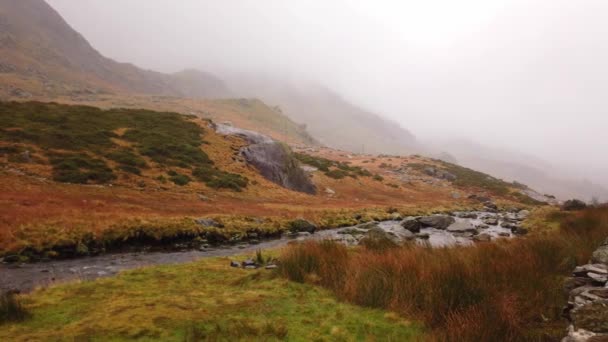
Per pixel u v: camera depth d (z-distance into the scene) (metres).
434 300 8.56
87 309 9.00
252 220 28.91
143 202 28.55
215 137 56.09
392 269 10.53
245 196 39.59
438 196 72.56
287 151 59.06
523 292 8.98
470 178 97.19
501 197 82.06
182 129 54.94
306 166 72.00
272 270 12.73
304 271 11.90
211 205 31.86
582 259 11.75
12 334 7.35
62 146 37.47
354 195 60.84
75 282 12.11
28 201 22.45
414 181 84.81
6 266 15.55
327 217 36.34
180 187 36.16
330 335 7.47
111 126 48.34
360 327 7.88
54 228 19.28
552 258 11.88
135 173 36.31
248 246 23.00
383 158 121.62
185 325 7.76
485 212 58.09
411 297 8.92
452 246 15.24
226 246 22.66
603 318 6.11
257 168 52.00
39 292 10.83
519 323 7.49
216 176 42.25
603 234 14.21
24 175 28.70
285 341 7.11
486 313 7.22
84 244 19.12
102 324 7.78
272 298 9.76
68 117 46.78
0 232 17.55
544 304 8.56
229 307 9.02
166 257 18.88
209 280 12.57
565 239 14.40
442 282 9.11
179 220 24.25
